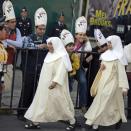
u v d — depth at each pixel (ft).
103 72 30.91
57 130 30.73
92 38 53.26
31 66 31.89
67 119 30.37
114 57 30.76
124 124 33.88
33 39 32.48
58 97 29.58
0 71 29.68
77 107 33.37
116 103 31.22
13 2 50.80
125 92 30.40
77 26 32.86
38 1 52.01
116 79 30.81
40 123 31.89
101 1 53.72
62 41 31.37
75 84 39.60
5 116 32.81
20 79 40.11
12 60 31.17
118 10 54.49
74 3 53.36
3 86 30.37
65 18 53.42
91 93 31.37
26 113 30.40
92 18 53.57
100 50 32.37
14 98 36.73
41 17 32.01
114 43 31.07
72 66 31.76
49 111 29.76
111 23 54.39
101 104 30.66
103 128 32.35
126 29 54.44
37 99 29.96
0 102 31.83
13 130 29.86
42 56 32.01
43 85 29.76
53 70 29.68
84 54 32.86
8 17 31.60
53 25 52.03
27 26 45.75
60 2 52.95
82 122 32.04
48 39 30.12
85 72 33.30
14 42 31.42
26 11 46.29
